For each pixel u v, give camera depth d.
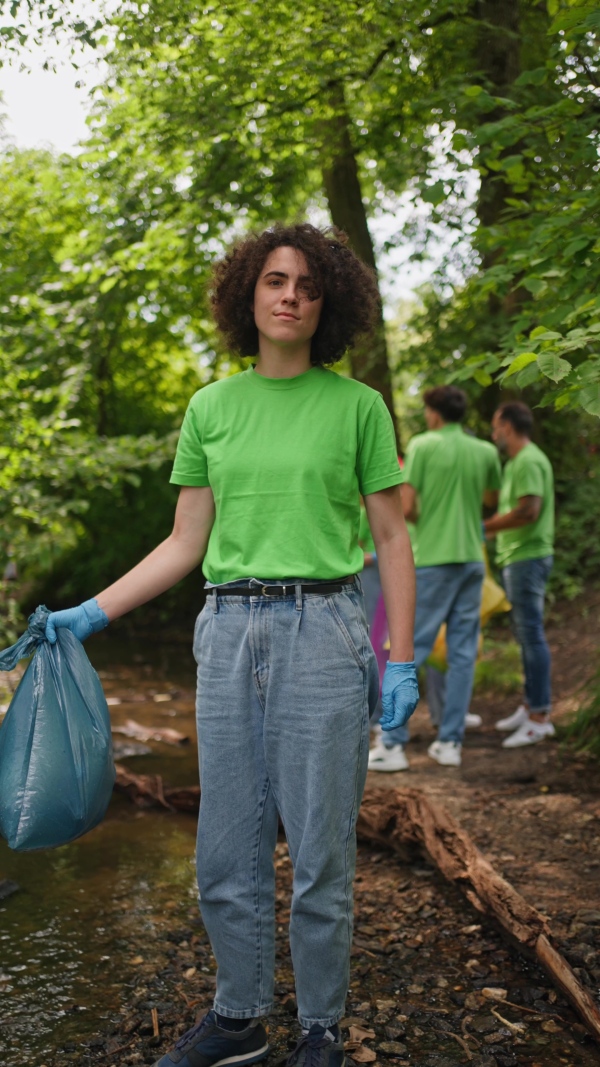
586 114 3.84
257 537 2.10
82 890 3.45
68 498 10.55
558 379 2.55
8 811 2.13
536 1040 2.40
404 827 3.57
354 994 2.65
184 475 2.23
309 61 6.09
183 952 2.94
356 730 2.10
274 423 2.12
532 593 5.32
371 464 2.16
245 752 2.12
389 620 2.21
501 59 5.96
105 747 2.21
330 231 2.26
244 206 7.54
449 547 4.92
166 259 8.13
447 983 2.69
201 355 12.45
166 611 11.77
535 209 3.88
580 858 3.54
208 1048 2.21
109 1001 2.63
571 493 9.74
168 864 3.71
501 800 4.30
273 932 2.21
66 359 8.70
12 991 2.69
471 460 4.98
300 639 2.05
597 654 6.86
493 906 2.90
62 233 9.34
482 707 6.51
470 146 3.67
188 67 6.34
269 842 2.19
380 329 9.18
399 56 6.01
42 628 2.23
